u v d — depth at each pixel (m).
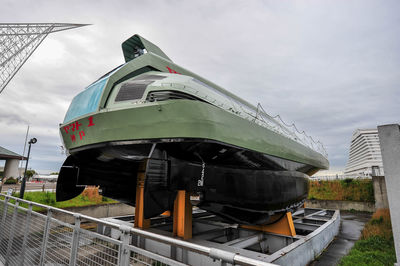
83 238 2.88
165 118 4.48
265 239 7.78
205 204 5.98
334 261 6.64
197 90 5.29
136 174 7.47
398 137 4.05
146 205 4.75
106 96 5.06
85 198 13.50
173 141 4.51
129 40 7.62
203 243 5.88
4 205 5.69
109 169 6.99
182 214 6.41
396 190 3.97
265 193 6.75
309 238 6.80
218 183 5.81
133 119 4.61
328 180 22.19
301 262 5.98
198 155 5.27
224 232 7.81
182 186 5.18
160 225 7.88
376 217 11.92
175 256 5.84
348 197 20.02
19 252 4.34
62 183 6.97
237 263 1.53
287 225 7.46
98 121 4.89
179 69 7.29
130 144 4.88
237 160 5.90
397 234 3.90
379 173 16.94
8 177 31.12
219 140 4.86
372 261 6.12
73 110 5.76
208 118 4.69
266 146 6.52
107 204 13.30
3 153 30.25
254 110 9.23
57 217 10.77
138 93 4.85
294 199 8.13
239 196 6.21
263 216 7.09
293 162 8.47
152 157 4.88
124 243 2.30
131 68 5.82
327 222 9.59
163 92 4.77
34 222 4.06
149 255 2.02
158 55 7.09
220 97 6.21
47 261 3.39
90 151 5.75
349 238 9.70
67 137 5.84
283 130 9.77
